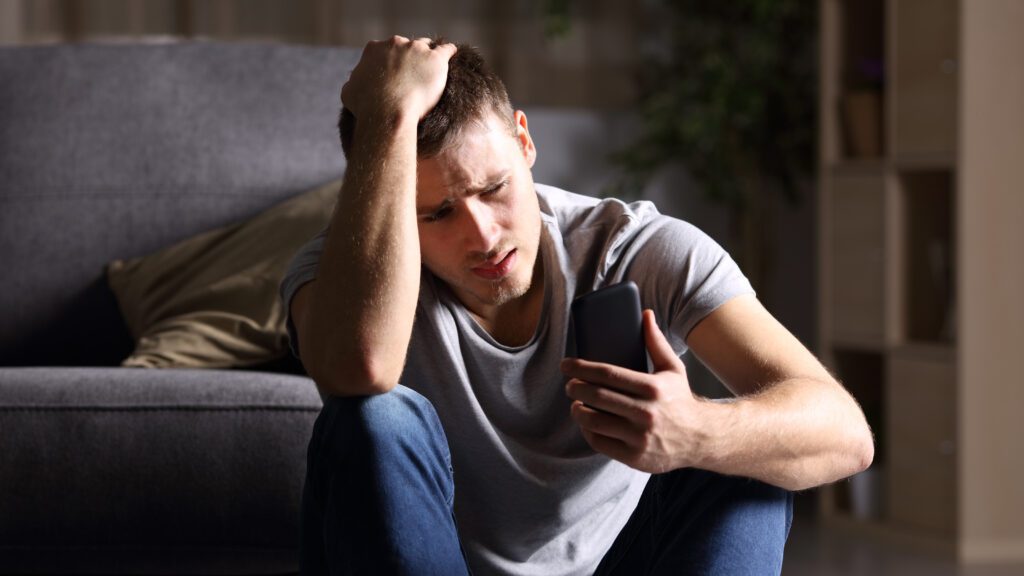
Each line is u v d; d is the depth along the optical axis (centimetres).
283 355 195
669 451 109
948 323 307
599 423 111
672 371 111
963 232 291
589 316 113
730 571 113
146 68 236
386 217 122
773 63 384
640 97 405
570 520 138
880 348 318
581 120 403
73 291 222
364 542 113
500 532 138
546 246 136
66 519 166
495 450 134
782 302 412
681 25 400
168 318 204
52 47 241
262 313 196
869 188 321
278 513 165
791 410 113
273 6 373
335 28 377
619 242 133
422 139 126
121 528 166
